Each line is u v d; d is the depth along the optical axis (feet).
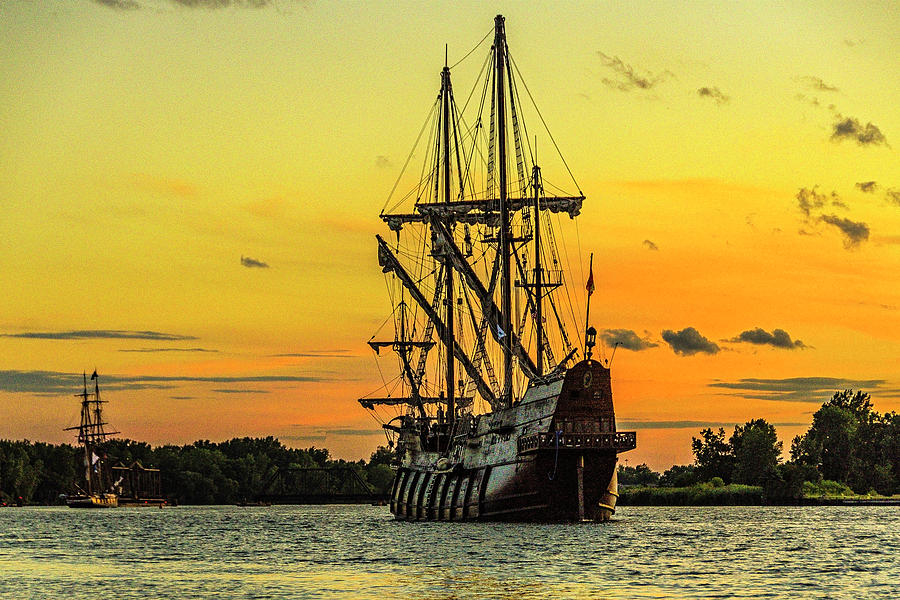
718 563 602.03
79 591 533.96
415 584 529.04
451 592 502.38
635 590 503.20
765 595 489.26
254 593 513.86
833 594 492.13
